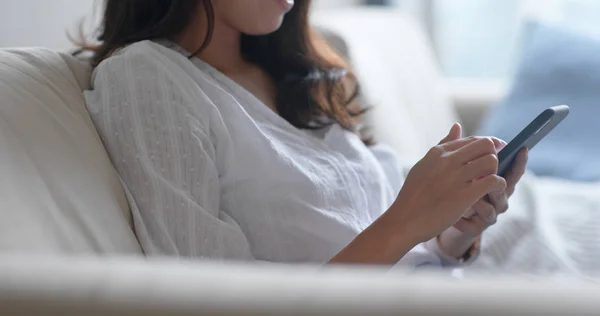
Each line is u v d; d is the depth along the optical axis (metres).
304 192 1.24
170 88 1.19
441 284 0.56
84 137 1.13
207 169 1.15
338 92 1.47
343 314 0.54
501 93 2.95
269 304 0.55
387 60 2.79
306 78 1.42
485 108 2.93
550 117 1.17
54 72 1.22
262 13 1.35
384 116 2.49
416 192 1.07
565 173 2.43
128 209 1.14
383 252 1.06
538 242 1.78
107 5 1.37
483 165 1.05
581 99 2.57
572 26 2.76
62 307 0.57
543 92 2.65
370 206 1.34
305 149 1.31
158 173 1.14
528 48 2.76
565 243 1.84
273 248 1.21
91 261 0.62
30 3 1.84
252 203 1.21
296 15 1.46
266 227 1.21
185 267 0.61
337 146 1.39
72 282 0.59
